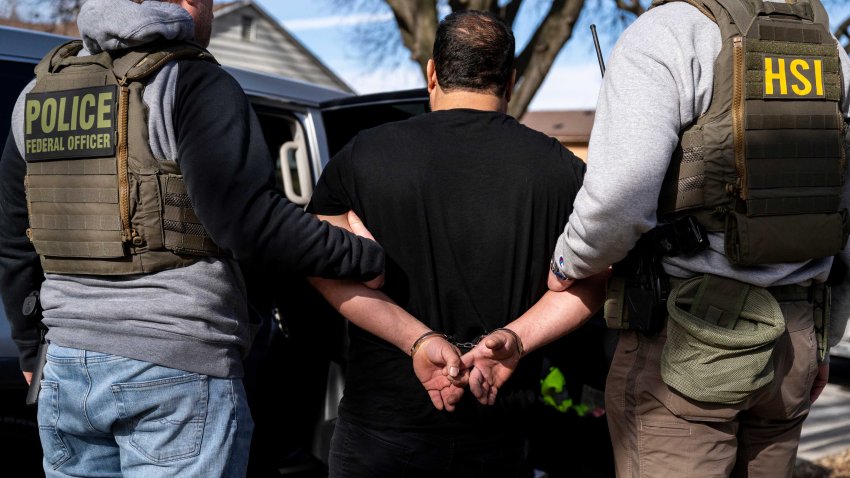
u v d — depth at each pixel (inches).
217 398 62.9
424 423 67.5
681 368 65.3
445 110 68.9
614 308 68.9
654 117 61.1
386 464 68.4
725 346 63.6
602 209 60.9
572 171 68.4
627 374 70.1
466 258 66.6
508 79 70.4
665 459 68.4
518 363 68.9
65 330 62.7
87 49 64.4
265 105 111.9
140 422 61.8
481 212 66.3
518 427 70.4
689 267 66.2
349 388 70.8
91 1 62.0
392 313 66.6
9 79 85.6
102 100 60.7
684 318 64.7
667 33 63.5
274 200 60.1
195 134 59.3
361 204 68.0
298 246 60.4
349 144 69.6
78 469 65.5
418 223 66.4
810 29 65.4
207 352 62.3
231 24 802.2
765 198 62.7
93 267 61.6
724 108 62.9
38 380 67.6
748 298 65.1
